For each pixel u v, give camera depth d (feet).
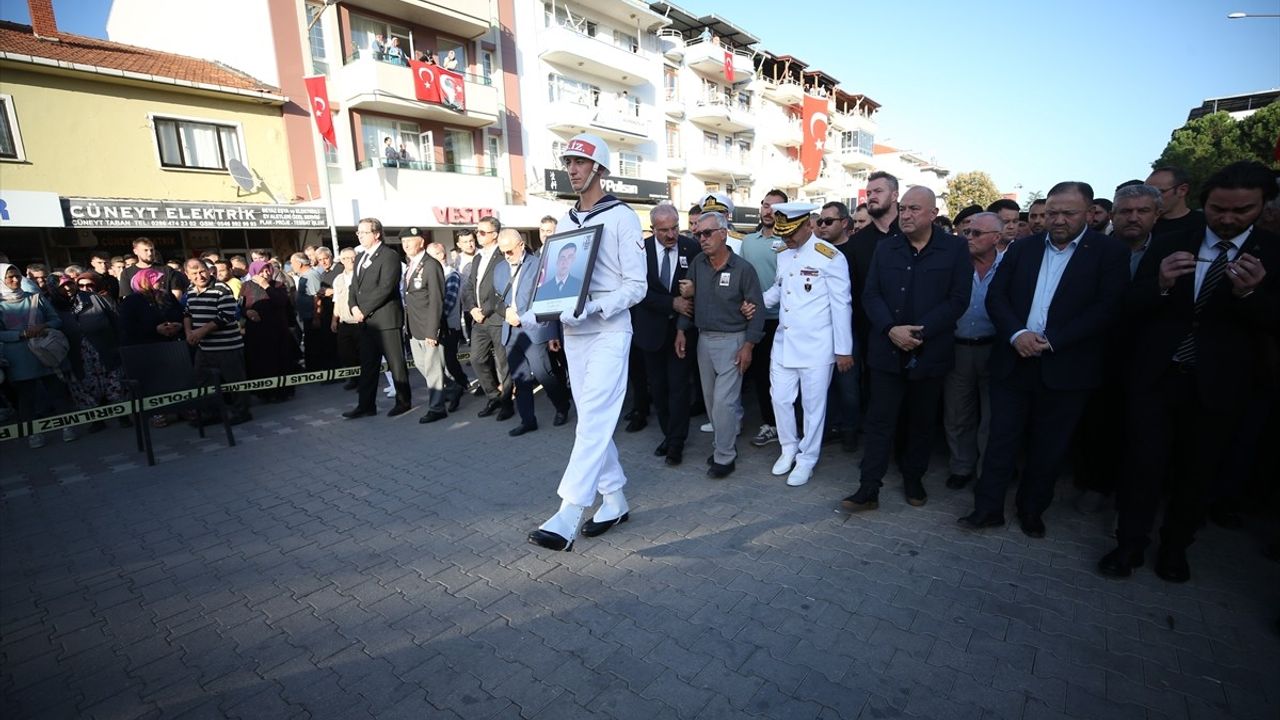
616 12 81.92
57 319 21.02
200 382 20.62
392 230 57.52
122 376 22.44
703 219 13.71
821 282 13.71
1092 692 7.66
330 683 8.30
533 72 72.43
